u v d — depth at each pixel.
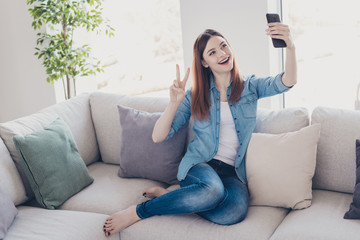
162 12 4.12
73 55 3.21
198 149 2.07
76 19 3.07
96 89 3.87
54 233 1.75
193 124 2.25
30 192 2.14
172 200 1.82
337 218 1.67
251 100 2.05
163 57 4.21
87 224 1.83
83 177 2.20
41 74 3.51
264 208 1.88
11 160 2.07
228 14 2.78
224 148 2.05
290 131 2.01
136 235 1.84
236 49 2.82
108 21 3.62
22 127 2.17
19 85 3.64
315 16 2.78
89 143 2.49
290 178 1.84
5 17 3.50
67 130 2.25
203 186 1.81
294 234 1.60
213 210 1.80
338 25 2.73
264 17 2.67
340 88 2.83
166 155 2.19
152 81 4.26
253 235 1.67
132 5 4.07
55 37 3.11
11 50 3.57
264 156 1.91
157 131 2.07
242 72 2.86
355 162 1.87
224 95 2.08
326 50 2.81
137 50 4.19
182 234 1.76
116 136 2.46
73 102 2.52
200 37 2.04
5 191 1.96
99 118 2.51
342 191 1.92
